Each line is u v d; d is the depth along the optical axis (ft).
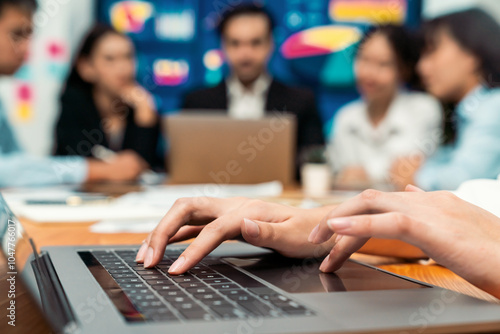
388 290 1.33
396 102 9.10
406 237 1.34
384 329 0.99
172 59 12.44
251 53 9.27
